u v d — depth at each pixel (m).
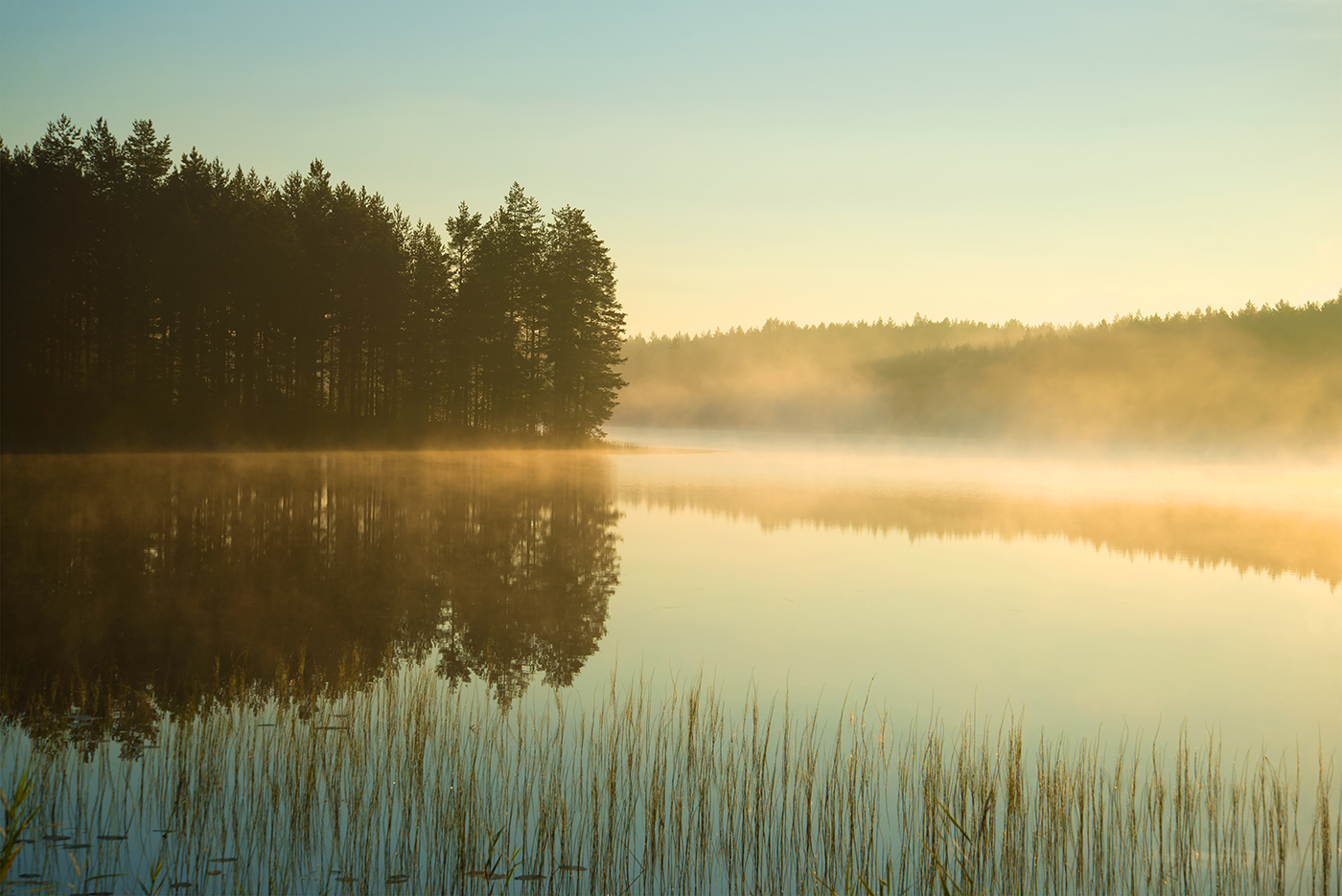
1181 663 13.62
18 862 6.34
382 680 11.25
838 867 6.72
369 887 6.18
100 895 5.93
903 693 11.66
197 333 50.12
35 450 42.44
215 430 48.62
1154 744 10.01
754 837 7.13
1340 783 8.77
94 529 22.08
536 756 8.62
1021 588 19.73
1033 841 7.13
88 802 7.29
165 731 9.02
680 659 12.97
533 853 6.74
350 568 18.77
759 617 15.98
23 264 44.44
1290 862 6.98
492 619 15.04
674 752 8.93
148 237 48.53
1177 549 26.34
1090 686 12.27
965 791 8.05
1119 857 6.98
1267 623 16.77
